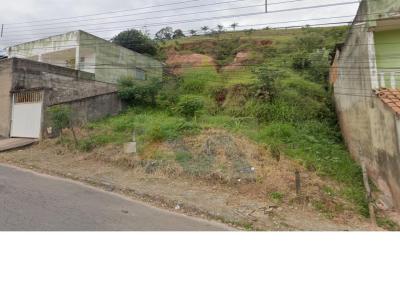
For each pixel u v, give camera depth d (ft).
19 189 19.84
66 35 54.90
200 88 52.80
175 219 17.06
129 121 38.42
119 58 62.13
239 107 43.98
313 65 57.72
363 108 28.86
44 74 46.19
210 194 21.26
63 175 25.05
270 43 92.17
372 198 21.95
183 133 31.86
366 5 26.61
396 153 21.53
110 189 22.12
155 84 52.60
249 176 23.25
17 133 42.16
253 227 16.43
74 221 15.01
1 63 44.50
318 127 39.32
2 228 13.19
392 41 28.19
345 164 29.37
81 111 41.50
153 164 26.35
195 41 103.65
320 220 18.02
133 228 14.84
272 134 34.45
